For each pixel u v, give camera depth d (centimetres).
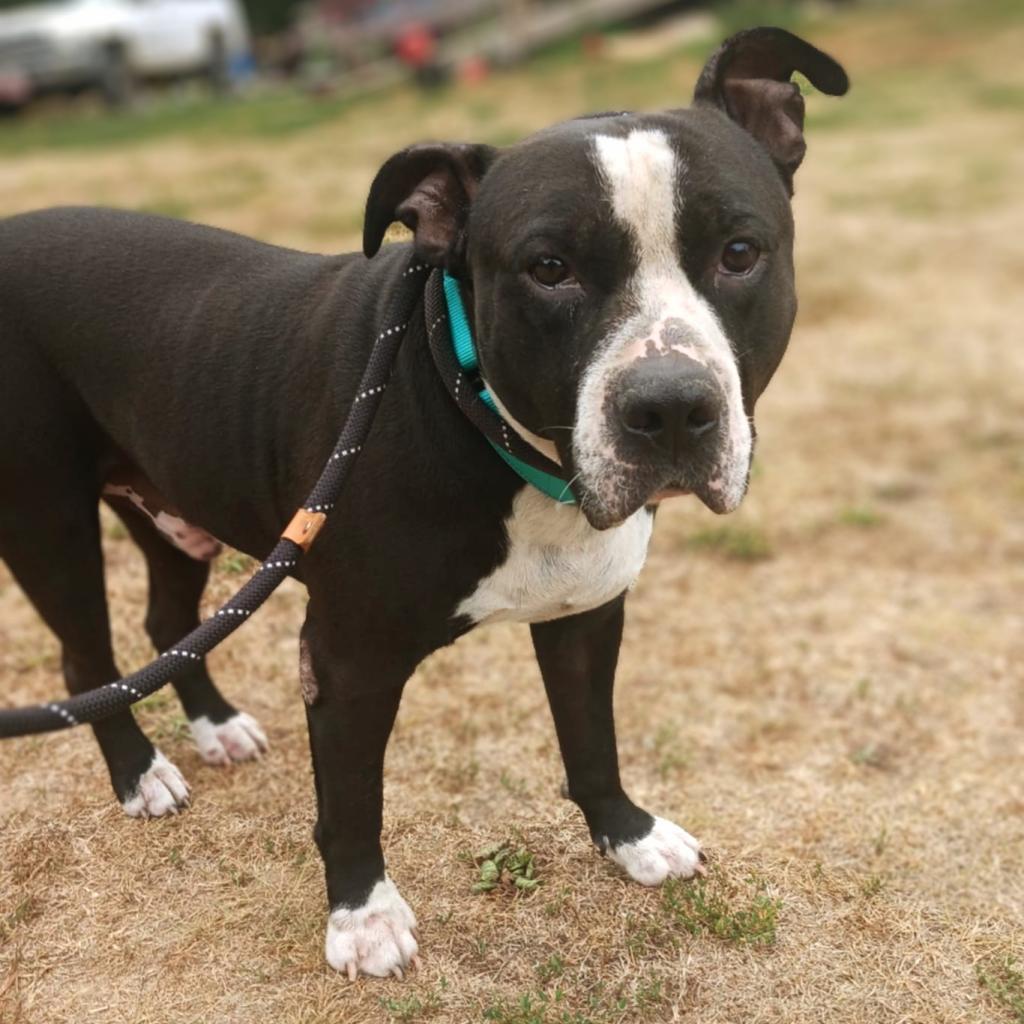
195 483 71
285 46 549
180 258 73
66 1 603
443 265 60
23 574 77
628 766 91
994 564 123
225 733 87
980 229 233
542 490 60
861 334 183
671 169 55
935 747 95
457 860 79
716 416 53
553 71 409
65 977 70
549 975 71
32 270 73
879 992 71
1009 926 76
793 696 101
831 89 64
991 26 441
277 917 74
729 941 73
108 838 79
